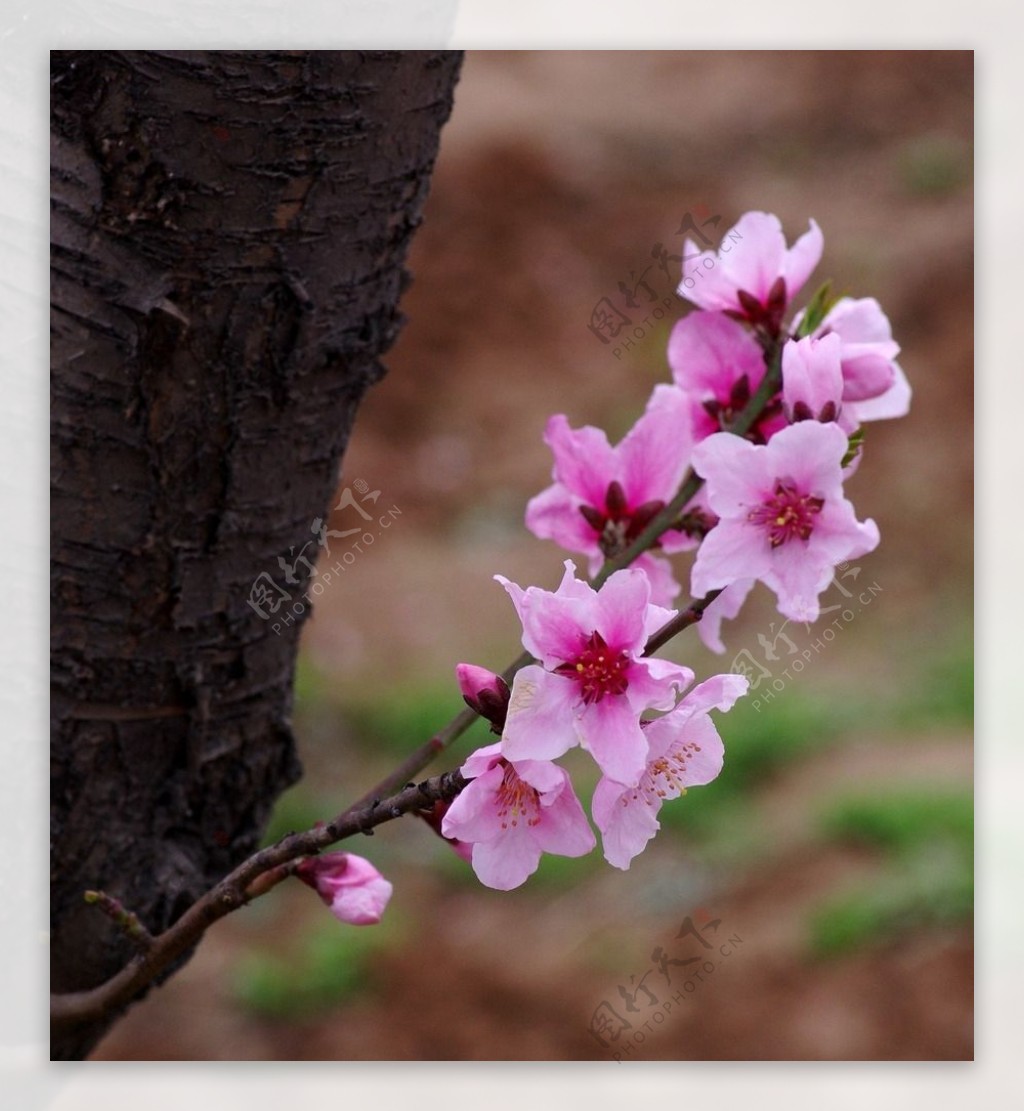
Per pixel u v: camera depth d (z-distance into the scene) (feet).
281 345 3.68
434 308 18.83
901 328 17.89
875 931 8.69
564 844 3.47
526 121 20.94
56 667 3.68
